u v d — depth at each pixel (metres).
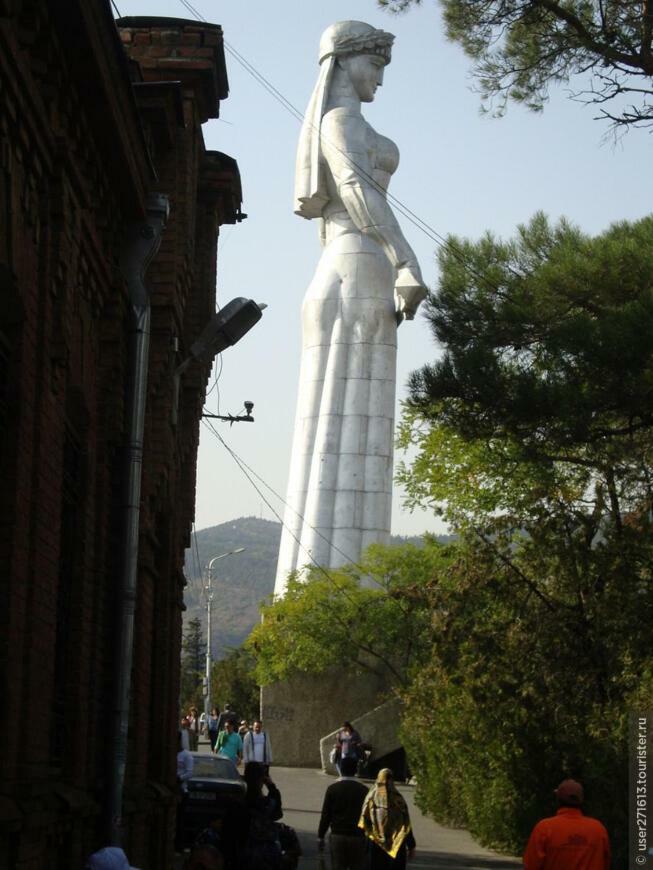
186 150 21.92
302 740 62.12
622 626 26.39
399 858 20.61
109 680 17.75
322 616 59.94
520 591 28.78
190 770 28.08
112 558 17.86
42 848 13.09
